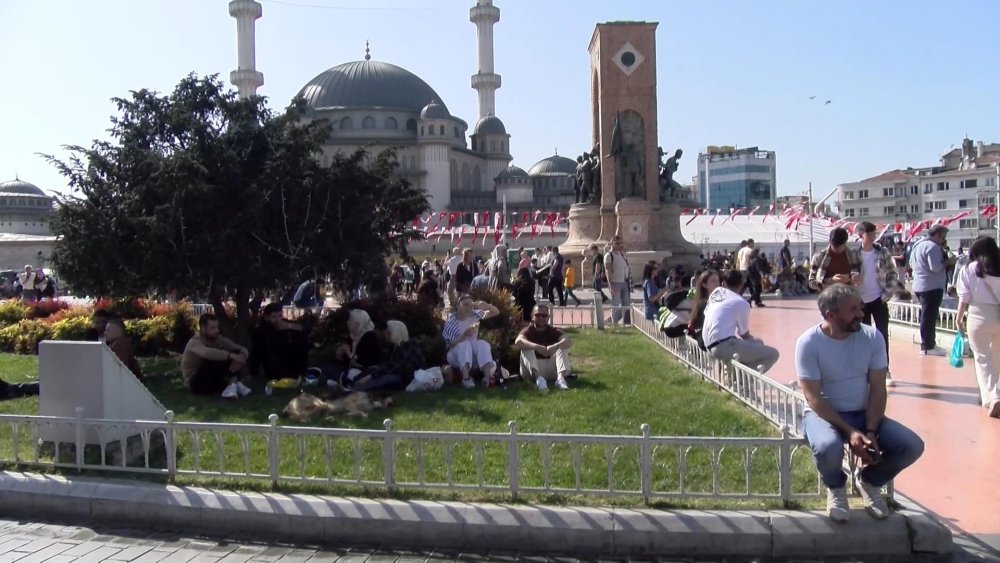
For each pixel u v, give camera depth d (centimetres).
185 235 1137
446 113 9969
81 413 672
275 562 525
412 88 10294
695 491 583
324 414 855
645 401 889
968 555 494
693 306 1120
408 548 545
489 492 584
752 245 2211
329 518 564
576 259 2931
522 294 1675
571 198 10200
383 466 650
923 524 507
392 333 1079
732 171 11188
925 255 1163
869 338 543
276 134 1230
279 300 1264
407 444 726
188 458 712
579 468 564
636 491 558
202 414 895
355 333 1054
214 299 1250
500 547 539
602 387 989
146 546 558
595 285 2283
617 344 1410
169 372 1244
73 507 618
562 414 834
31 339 1558
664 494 552
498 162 10988
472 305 1049
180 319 1483
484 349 1024
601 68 2845
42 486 634
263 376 1130
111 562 529
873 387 538
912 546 504
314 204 1185
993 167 8050
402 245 1386
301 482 610
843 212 9356
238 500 590
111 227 1135
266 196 1134
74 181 1171
